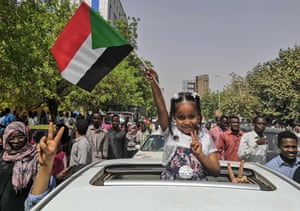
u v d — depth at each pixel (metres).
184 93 2.91
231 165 3.27
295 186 2.33
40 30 14.77
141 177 3.13
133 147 13.05
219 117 10.93
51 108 24.97
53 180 3.06
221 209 1.80
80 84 3.81
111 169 3.13
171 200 1.90
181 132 2.89
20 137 3.76
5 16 12.28
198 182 2.20
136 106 46.03
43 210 1.82
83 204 1.87
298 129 15.08
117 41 3.69
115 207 1.82
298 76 36.75
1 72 13.20
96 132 8.02
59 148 5.14
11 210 3.68
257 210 1.82
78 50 3.77
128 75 37.09
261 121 6.65
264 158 6.70
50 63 19.20
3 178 3.77
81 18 3.74
